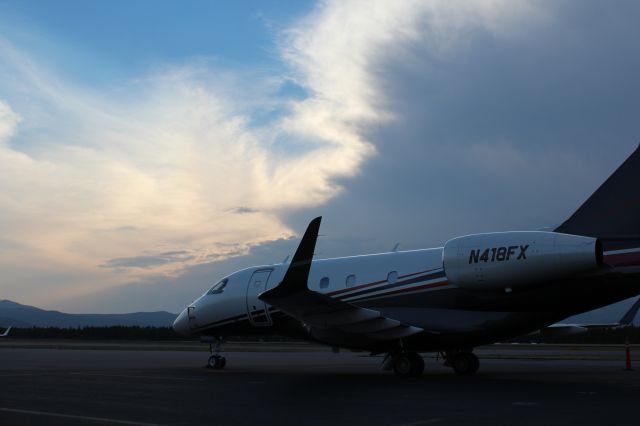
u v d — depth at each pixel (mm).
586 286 14016
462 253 14859
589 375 16266
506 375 16359
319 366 20641
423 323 15805
